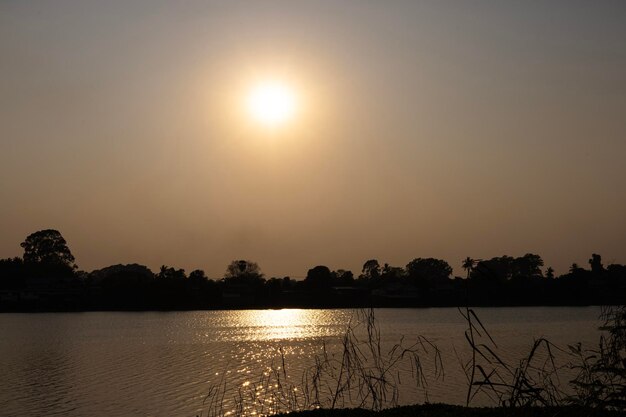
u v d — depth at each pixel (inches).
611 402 534.0
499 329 3481.8
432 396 1212.5
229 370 1838.1
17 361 2242.9
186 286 6077.8
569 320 4338.1
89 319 5039.4
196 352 2469.2
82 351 2578.7
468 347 2321.6
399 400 1165.1
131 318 5196.9
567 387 1080.2
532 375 1296.8
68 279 6368.1
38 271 6742.1
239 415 1107.9
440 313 5600.4
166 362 2138.3
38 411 1327.5
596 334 3029.0
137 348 2694.4
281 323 4389.8
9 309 5935.0
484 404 1138.7
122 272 6333.7
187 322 4645.7
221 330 3769.7
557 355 1838.1
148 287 5984.3
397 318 4881.9
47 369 2005.4
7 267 6678.2
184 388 1540.4
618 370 532.7
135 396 1459.2
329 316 5236.2
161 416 1233.4
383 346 2304.4
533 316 4877.0
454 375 1445.6
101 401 1414.9
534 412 592.4
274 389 1358.3
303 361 1988.2
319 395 1182.3
